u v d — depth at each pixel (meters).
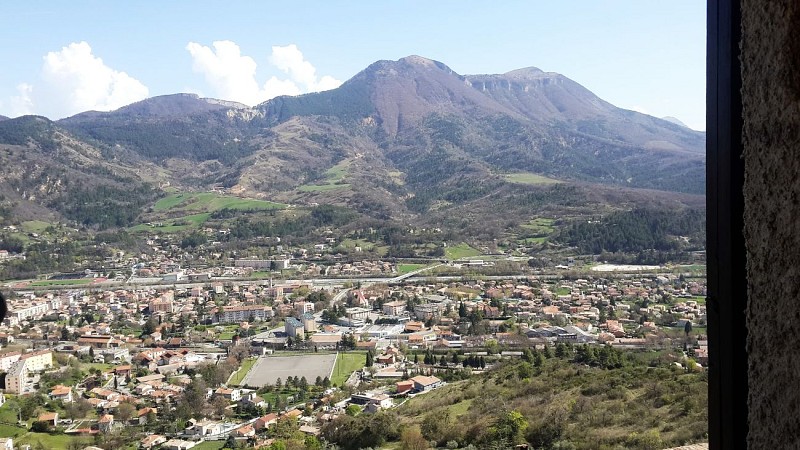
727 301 0.96
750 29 0.89
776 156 0.83
